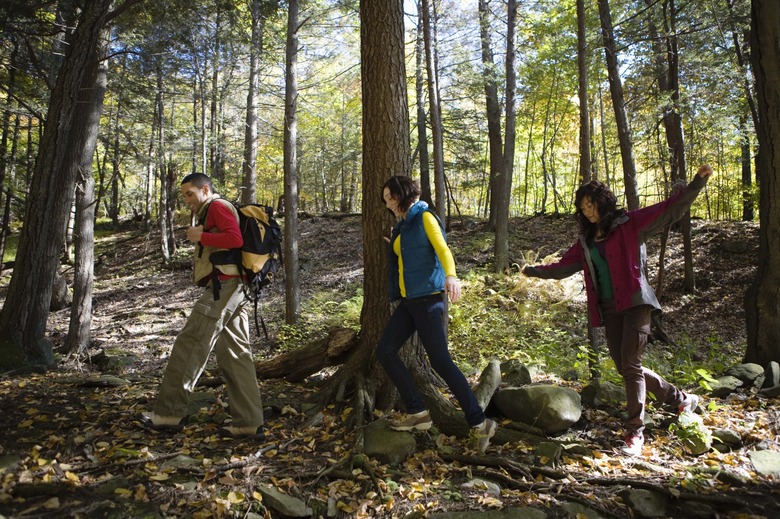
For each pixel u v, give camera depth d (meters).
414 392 3.38
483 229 18.17
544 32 16.69
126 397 4.18
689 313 11.82
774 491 2.75
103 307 13.98
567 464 3.15
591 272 3.46
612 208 3.36
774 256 4.47
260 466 3.04
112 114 16.78
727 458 3.12
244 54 16.34
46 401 4.00
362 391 3.90
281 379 5.07
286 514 2.64
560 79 19.62
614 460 3.16
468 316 9.81
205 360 3.47
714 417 3.59
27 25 8.45
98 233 23.58
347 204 30.42
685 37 11.30
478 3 15.58
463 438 3.49
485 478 3.05
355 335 4.62
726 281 12.69
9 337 5.93
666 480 2.92
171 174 18.86
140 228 24.08
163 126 17.59
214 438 3.43
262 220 3.51
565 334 9.35
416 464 3.15
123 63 14.15
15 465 2.83
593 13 13.99
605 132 21.69
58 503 2.50
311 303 12.34
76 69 6.31
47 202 6.24
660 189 22.16
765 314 4.48
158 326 11.73
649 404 3.81
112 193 26.34
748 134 13.50
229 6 12.51
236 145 20.66
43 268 6.17
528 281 11.52
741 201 18.95
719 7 10.73
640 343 3.29
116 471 2.88
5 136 14.89
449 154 18.81
